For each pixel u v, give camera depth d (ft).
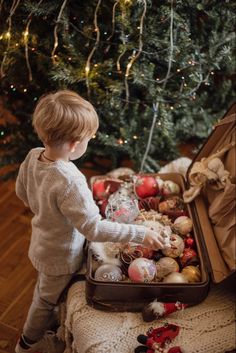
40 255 3.80
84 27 4.30
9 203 6.23
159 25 4.30
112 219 4.22
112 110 4.96
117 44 4.43
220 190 4.57
